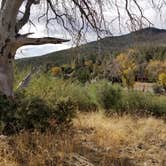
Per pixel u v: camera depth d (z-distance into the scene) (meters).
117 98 16.69
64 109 9.64
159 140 10.12
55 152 7.68
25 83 11.36
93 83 17.72
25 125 8.80
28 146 7.84
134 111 16.05
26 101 9.23
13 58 10.38
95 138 9.20
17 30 10.41
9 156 7.07
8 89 10.19
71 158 7.50
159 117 16.06
